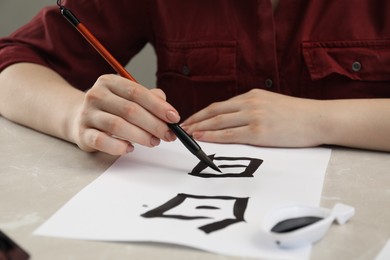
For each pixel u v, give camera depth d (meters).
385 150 0.73
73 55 1.00
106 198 0.61
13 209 0.60
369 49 0.90
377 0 0.90
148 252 0.53
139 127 0.71
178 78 1.00
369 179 0.65
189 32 0.97
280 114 0.75
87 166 0.69
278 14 0.93
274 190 0.62
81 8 0.99
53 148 0.75
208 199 0.61
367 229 0.56
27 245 0.54
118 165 0.69
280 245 0.53
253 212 0.58
